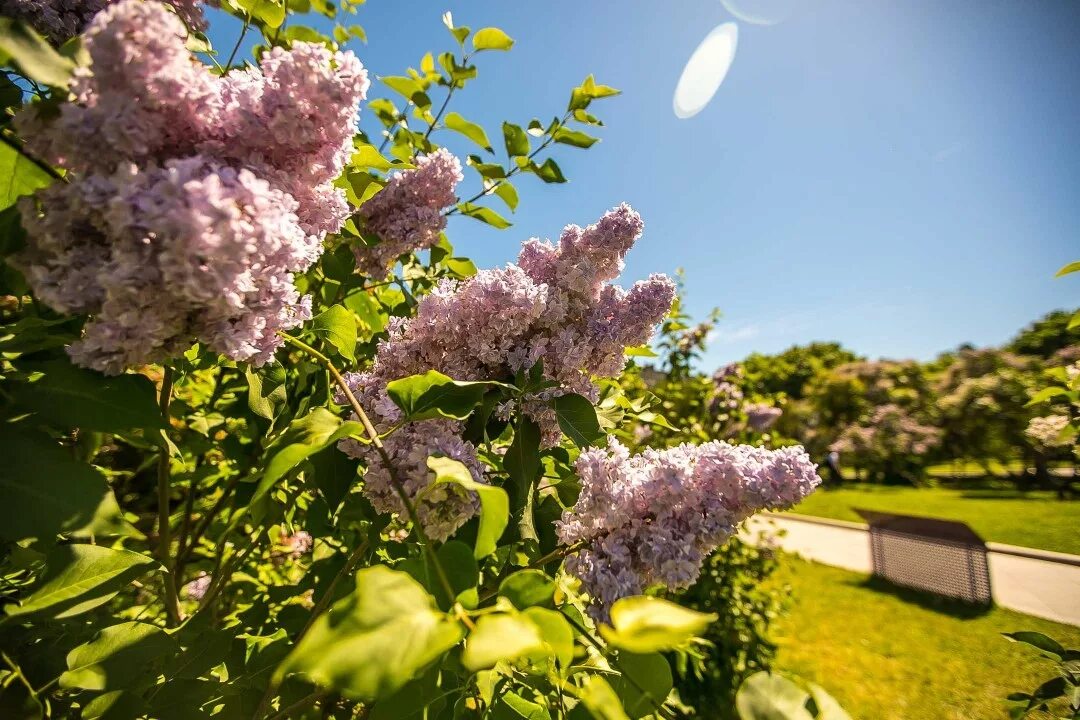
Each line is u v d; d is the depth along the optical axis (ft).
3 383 2.98
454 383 3.52
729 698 16.15
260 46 6.45
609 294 5.90
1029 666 21.93
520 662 3.34
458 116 6.91
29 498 2.51
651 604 1.82
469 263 7.88
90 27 2.66
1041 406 15.78
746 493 3.92
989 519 51.72
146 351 2.88
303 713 4.29
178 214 2.56
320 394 5.38
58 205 2.76
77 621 4.01
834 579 35.94
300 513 7.52
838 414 102.58
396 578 1.84
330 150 3.67
